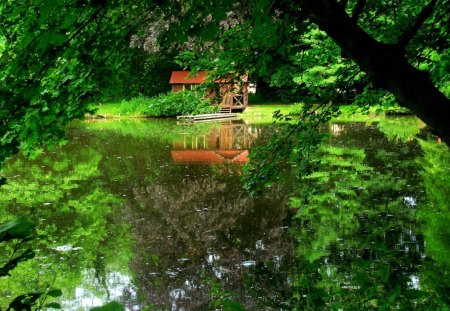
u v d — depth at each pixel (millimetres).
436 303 4566
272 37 2826
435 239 6895
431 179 10859
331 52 5328
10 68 2221
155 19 2771
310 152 4859
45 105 2676
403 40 2602
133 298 5645
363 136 18406
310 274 5848
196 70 4559
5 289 5902
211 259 6914
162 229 8445
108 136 21109
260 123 25266
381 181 10898
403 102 2664
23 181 12484
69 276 6395
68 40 2281
